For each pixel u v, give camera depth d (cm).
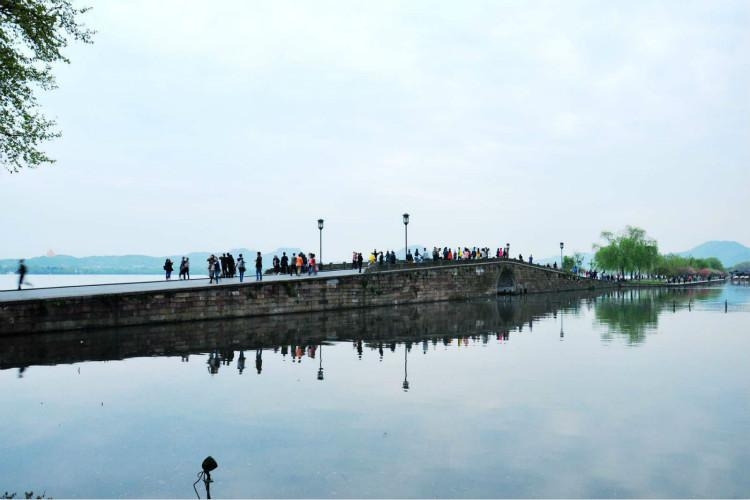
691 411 1237
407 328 2906
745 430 1096
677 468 896
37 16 1577
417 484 832
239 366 1783
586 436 1060
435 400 1338
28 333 2381
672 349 2183
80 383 1521
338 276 3988
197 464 921
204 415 1208
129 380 1562
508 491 806
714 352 2097
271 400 1340
